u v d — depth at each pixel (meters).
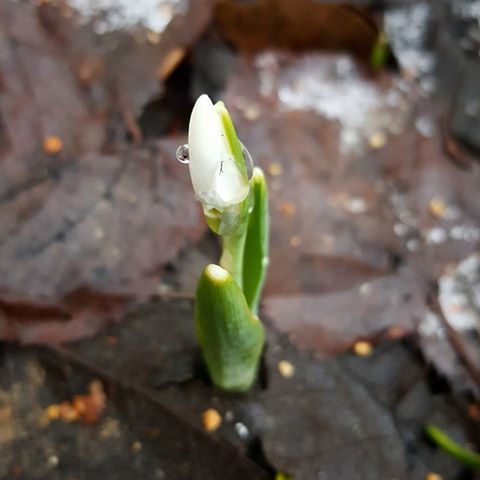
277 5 0.17
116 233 0.14
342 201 0.16
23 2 0.16
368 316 0.14
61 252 0.14
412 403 0.14
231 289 0.10
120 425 0.13
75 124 0.15
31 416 0.13
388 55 0.19
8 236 0.14
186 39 0.17
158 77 0.16
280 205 0.15
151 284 0.14
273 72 0.17
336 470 0.13
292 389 0.13
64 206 0.14
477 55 0.19
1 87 0.15
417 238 0.16
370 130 0.17
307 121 0.17
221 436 0.13
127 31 0.16
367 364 0.14
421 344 0.14
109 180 0.15
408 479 0.13
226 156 0.09
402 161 0.17
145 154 0.15
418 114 0.17
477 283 0.15
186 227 0.14
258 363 0.14
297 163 0.16
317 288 0.15
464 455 0.13
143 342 0.14
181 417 0.13
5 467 0.12
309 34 0.18
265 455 0.13
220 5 0.17
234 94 0.17
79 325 0.13
